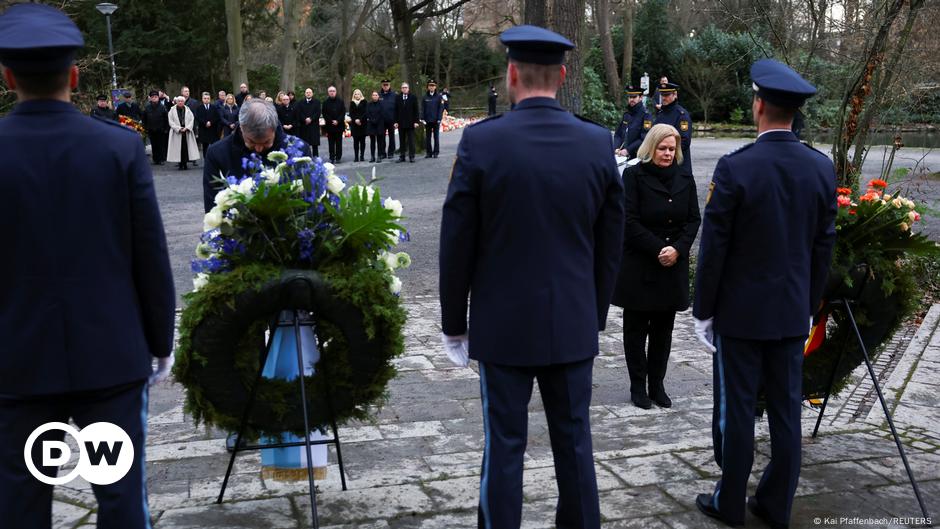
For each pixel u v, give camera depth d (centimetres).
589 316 285
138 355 249
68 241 234
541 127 279
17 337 233
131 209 244
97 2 3012
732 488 331
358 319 332
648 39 3284
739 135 2967
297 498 356
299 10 2425
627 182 489
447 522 332
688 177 493
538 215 274
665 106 977
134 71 3098
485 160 274
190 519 335
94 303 238
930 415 475
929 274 750
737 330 332
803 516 341
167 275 255
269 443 354
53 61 233
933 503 353
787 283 328
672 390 536
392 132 1933
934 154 1955
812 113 1092
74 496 356
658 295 484
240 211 334
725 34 3088
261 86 3666
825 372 432
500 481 279
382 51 4291
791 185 326
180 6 3259
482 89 4491
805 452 411
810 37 840
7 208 229
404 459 420
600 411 498
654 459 402
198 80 3503
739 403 333
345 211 334
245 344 337
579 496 285
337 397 346
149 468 409
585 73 2628
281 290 322
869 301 414
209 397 335
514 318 277
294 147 345
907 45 785
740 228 329
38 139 232
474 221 279
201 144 1969
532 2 1042
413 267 873
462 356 298
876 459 402
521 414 284
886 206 403
